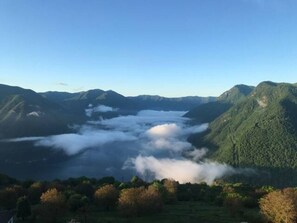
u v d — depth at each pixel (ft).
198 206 583.17
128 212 482.28
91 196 594.24
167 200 612.70
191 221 463.01
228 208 523.29
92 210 523.70
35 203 564.71
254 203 548.72
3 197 523.29
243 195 598.75
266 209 429.38
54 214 447.83
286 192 433.89
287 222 403.13
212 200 636.48
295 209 404.57
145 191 521.65
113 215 495.00
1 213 426.51
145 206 493.36
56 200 452.35
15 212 478.18
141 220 467.11
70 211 499.92
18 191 570.46
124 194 500.74
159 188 623.36
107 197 523.70
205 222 457.68
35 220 453.17
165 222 457.27
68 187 622.54
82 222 450.71
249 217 456.86
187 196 652.89
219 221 461.37
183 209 550.77
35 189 588.09
